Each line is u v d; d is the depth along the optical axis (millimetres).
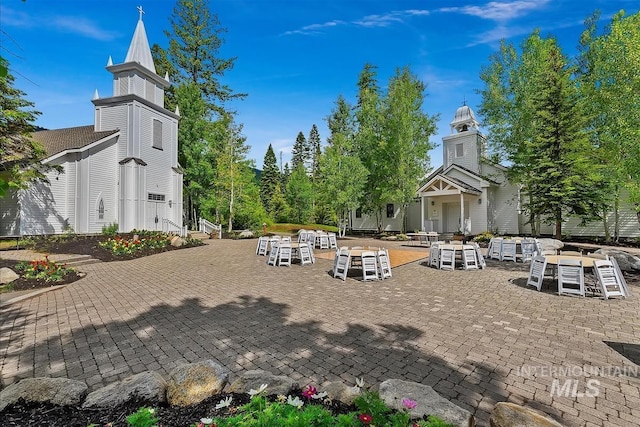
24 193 14680
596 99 11953
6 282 7562
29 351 3980
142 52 20578
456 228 23297
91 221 16938
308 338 4336
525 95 17297
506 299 6293
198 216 26828
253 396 2436
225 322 5035
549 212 14891
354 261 9836
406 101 21141
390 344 4105
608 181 13289
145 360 3727
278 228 33969
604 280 6383
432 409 2342
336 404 2539
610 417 2600
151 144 20172
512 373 3328
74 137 18609
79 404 2600
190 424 2291
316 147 61062
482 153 23312
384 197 21969
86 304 6129
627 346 3996
